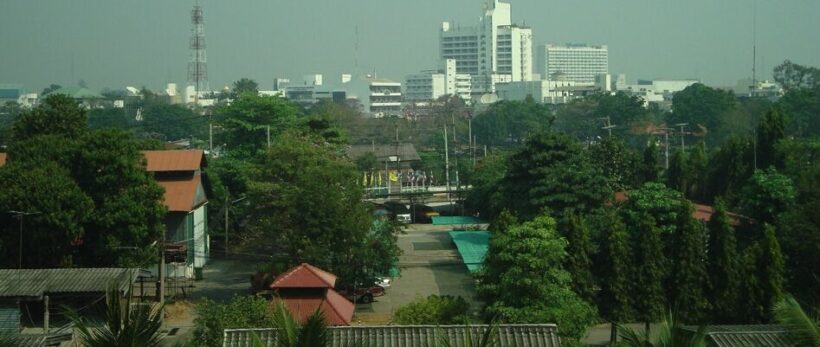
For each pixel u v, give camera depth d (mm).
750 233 38438
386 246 34969
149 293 35750
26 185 32406
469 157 81188
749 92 152625
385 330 16641
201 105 136625
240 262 43844
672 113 97188
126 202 33406
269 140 50031
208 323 23953
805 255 31469
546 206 40188
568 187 40500
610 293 30484
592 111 103750
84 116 44469
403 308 26766
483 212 56156
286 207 34844
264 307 24016
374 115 142250
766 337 18406
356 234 33844
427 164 83250
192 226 40156
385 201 67500
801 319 11773
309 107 137250
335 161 38562
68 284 28484
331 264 33906
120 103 144625
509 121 107000
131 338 10555
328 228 33750
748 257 29156
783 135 44562
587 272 30906
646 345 10766
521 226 27781
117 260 33406
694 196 49312
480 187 56469
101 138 34406
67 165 34406
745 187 39875
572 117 104750
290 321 11109
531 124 105562
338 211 34125
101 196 33938
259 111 55844
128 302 11117
